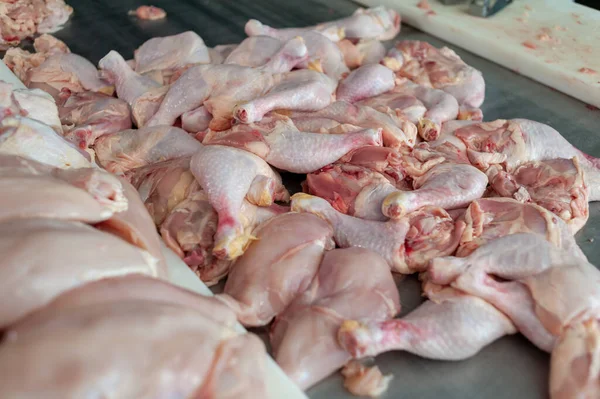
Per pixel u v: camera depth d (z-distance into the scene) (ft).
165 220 1.88
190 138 2.19
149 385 1.11
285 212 1.94
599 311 1.51
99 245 1.35
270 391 1.42
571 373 1.44
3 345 1.11
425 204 1.87
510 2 3.33
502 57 2.99
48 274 1.22
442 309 1.61
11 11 3.20
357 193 1.98
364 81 2.48
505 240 1.69
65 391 1.04
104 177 1.63
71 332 1.11
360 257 1.71
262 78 2.36
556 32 3.08
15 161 1.62
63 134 2.21
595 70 2.76
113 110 2.42
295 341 1.56
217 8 3.58
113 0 3.65
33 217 1.38
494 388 1.56
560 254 1.63
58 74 2.62
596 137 2.51
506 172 2.10
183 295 1.38
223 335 1.26
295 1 3.70
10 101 1.90
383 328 1.55
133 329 1.15
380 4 3.50
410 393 1.55
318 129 2.21
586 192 2.01
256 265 1.71
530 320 1.58
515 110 2.70
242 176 1.87
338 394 1.55
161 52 2.79
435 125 2.25
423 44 2.84
